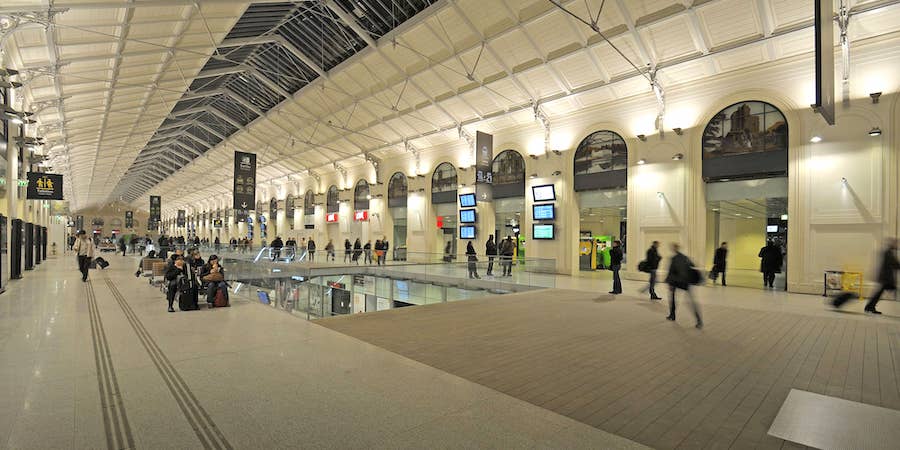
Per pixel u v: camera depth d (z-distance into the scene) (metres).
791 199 12.32
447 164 23.19
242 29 17.97
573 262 17.58
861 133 11.21
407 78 18.69
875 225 10.97
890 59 10.79
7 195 12.49
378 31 17.78
